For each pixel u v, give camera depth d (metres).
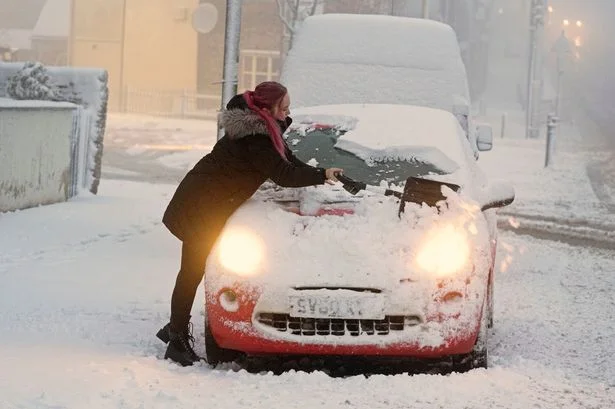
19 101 22.58
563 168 39.62
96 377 9.05
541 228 22.73
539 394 9.08
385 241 9.81
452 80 20.27
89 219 20.53
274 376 9.40
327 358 10.46
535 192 30.53
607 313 13.44
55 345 10.56
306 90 20.34
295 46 20.70
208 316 9.78
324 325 9.52
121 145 41.22
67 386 8.69
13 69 25.98
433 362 10.30
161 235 18.94
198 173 10.21
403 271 9.54
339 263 9.59
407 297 9.44
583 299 14.41
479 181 11.87
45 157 22.59
